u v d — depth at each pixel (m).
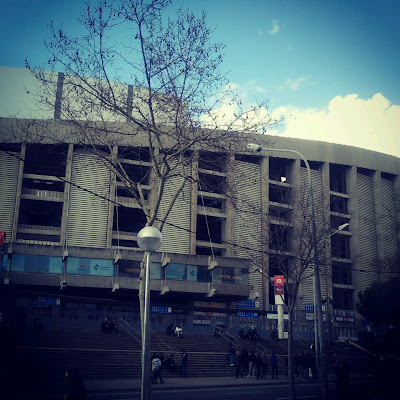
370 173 71.31
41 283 43.47
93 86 15.17
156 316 42.12
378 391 16.78
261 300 55.56
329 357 36.28
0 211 49.44
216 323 45.09
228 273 49.00
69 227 49.94
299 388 25.31
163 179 14.97
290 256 22.70
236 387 25.03
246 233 52.22
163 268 47.06
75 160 51.16
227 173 18.47
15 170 50.69
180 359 31.34
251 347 39.69
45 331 32.56
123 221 56.19
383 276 55.94
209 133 15.40
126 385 23.17
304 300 57.34
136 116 19.23
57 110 15.49
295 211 33.72
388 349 35.38
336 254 63.91
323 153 64.94
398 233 69.12
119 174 15.87
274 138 61.72
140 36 14.67
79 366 26.88
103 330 35.25
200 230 59.81
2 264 43.12
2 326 30.59
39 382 22.23
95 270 45.00
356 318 59.09
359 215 67.31
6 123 46.72
